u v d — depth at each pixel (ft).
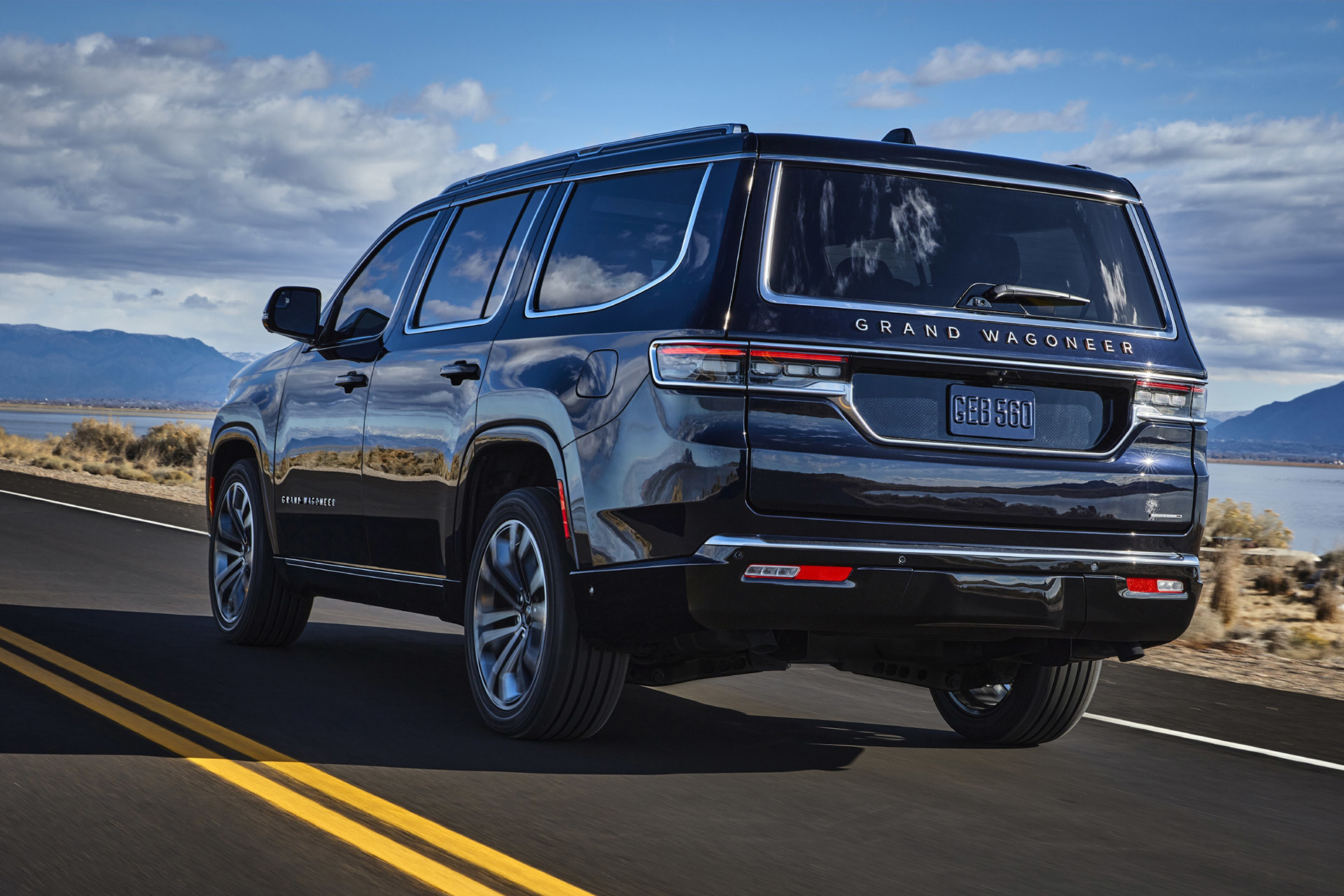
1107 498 15.78
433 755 16.31
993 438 15.42
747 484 14.48
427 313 20.40
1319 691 27.25
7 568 34.35
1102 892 12.25
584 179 18.17
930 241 15.79
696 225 15.66
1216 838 14.44
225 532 24.85
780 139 15.69
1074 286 16.37
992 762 17.74
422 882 11.57
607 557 15.56
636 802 14.53
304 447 22.40
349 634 26.61
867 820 14.26
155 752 15.72
